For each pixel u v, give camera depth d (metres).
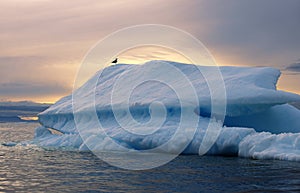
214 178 17.19
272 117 32.72
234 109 30.69
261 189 14.80
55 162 22.72
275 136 24.16
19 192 14.55
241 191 14.53
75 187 15.41
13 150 29.44
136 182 16.45
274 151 23.19
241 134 25.28
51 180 16.91
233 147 25.22
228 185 15.63
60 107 37.09
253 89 30.73
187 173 18.64
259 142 24.09
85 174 18.48
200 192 14.47
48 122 37.47
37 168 20.44
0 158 24.73
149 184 15.98
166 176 17.83
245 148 24.47
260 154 23.39
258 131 32.88
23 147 31.52
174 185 15.76
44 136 37.00
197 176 17.80
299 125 32.59
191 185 15.75
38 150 29.25
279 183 15.89
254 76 33.53
